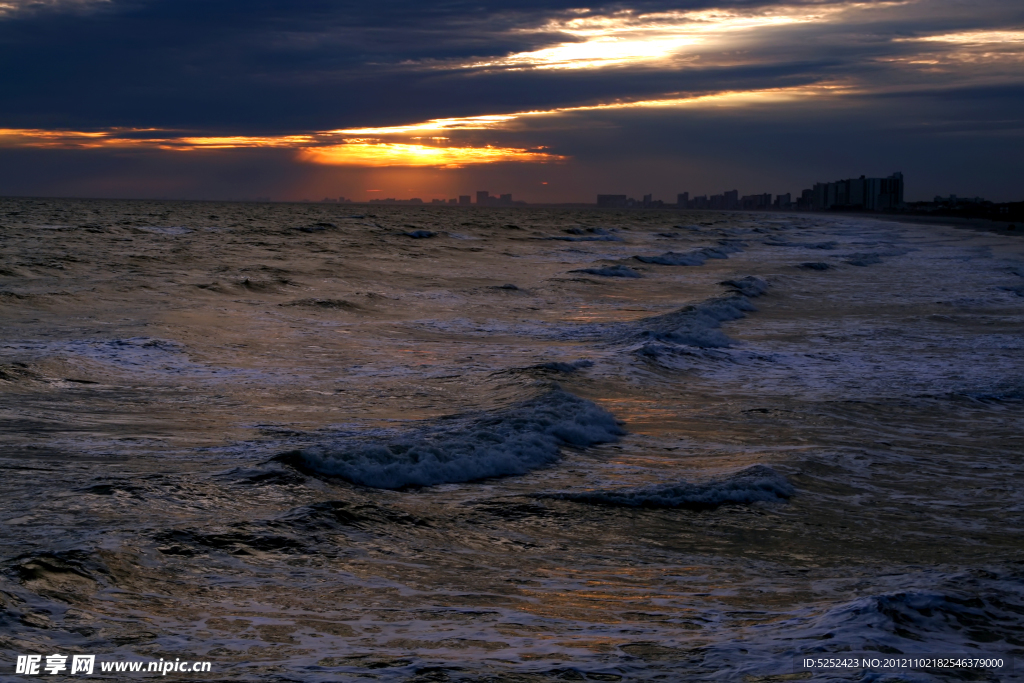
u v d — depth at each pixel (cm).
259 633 491
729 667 450
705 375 1511
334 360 1551
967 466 998
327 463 841
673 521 774
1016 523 798
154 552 605
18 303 1931
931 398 1353
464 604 561
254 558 618
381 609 544
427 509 769
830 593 603
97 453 884
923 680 433
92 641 462
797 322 2186
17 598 506
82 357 1414
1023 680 442
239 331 1794
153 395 1215
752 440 1085
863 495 873
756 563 675
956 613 545
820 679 431
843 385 1446
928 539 745
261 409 1155
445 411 1169
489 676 436
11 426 991
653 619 540
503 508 786
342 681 425
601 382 1409
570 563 661
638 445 1051
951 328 2086
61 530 629
